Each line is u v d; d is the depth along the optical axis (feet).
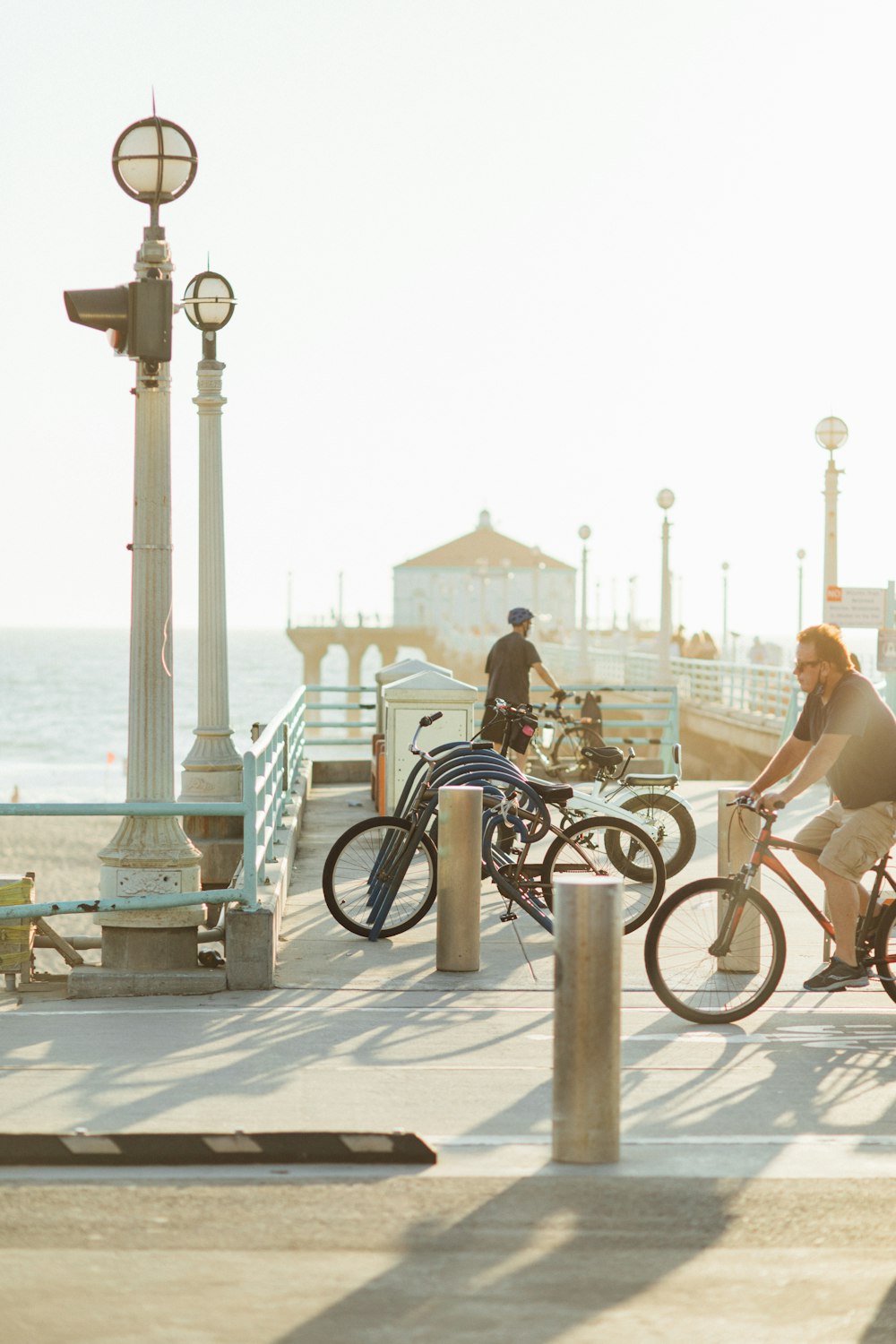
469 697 50.88
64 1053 23.66
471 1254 15.53
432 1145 19.20
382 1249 15.65
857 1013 27.09
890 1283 14.88
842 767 25.75
